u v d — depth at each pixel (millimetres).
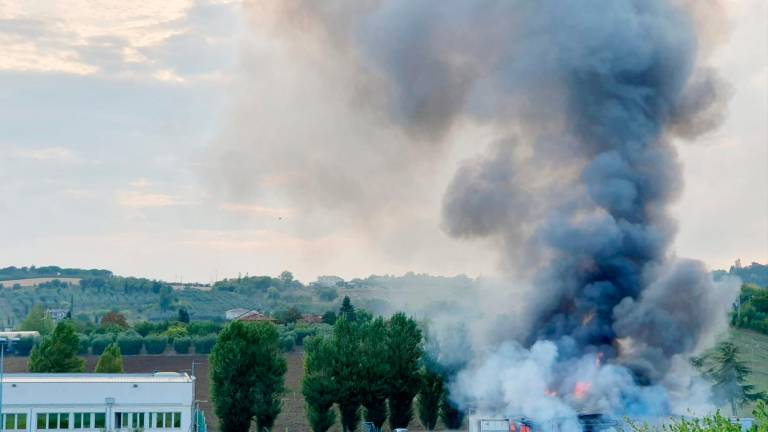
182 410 101875
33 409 99562
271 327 120500
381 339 121000
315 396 118375
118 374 112625
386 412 120875
